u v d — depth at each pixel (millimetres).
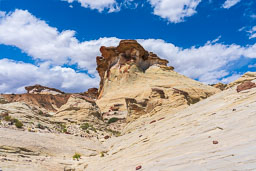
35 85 121375
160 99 33938
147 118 32250
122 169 10508
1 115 23375
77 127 32906
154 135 15180
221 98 17438
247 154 5980
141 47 91062
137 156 11883
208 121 12289
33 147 16219
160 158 9328
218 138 8719
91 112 41625
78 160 16625
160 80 77812
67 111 40719
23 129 21062
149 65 92375
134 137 19016
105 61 97250
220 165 5918
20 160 13094
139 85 77688
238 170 5195
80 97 44438
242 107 11977
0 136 16125
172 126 15477
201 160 6973
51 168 13086
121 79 82688
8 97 85750
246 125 8820
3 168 10961
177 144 10406
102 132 35156
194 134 10961
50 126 27406
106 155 17312
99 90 98625
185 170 6570
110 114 61188
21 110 28922
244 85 16016
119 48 90938
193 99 54969
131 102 39031
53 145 18406
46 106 86188
